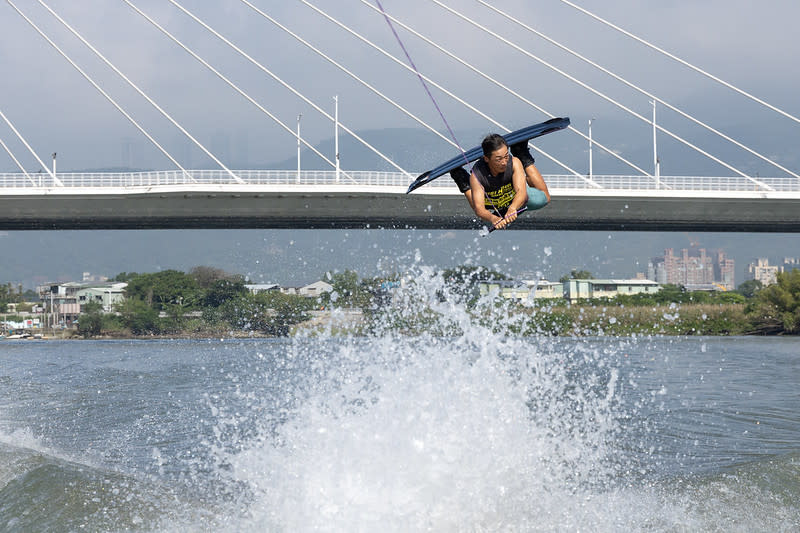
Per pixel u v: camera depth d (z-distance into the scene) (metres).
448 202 96.25
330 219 101.19
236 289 105.88
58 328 164.62
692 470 12.52
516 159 10.84
